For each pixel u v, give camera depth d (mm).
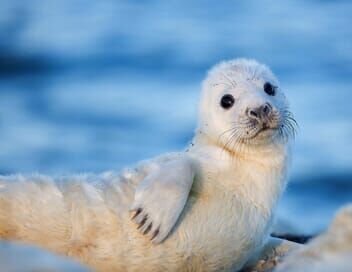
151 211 16188
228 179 17531
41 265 11414
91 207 16531
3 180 17016
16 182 16906
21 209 16625
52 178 17109
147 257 16453
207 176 17375
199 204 16922
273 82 19109
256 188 17719
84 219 16484
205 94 19094
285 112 18922
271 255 18297
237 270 17609
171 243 16469
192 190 17094
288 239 21266
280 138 18359
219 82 18953
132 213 16297
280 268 11656
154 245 16359
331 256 11133
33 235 16641
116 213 16453
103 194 16719
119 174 17312
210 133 18578
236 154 17969
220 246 16922
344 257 11016
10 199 16656
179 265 16703
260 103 18094
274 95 18938
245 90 18594
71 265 11547
